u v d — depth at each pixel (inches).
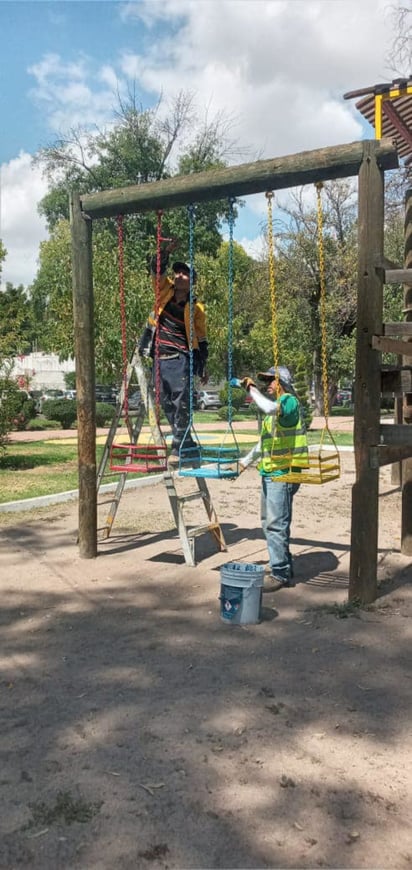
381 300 195.8
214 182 211.5
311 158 196.1
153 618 194.1
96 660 163.8
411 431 197.8
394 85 325.1
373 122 348.5
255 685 148.3
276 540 217.8
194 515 347.9
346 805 106.1
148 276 772.6
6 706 139.9
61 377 1975.9
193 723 131.4
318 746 123.0
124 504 380.5
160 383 257.3
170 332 253.0
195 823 101.7
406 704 139.3
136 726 130.4
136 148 1344.7
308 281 1199.6
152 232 1152.8
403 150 394.6
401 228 816.9
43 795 108.7
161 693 144.9
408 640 174.4
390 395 242.5
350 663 159.9
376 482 199.0
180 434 252.4
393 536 293.3
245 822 102.0
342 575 236.1
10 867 93.0
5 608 203.6
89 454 254.7
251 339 1273.4
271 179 203.8
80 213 241.9
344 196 1172.5
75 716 135.0
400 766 117.0
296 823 101.7
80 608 203.3
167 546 279.1
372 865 93.2
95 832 99.9
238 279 1310.3
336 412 1421.0
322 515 345.7
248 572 187.6
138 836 98.9
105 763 117.6
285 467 213.5
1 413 498.3
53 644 174.7
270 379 224.4
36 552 268.1
